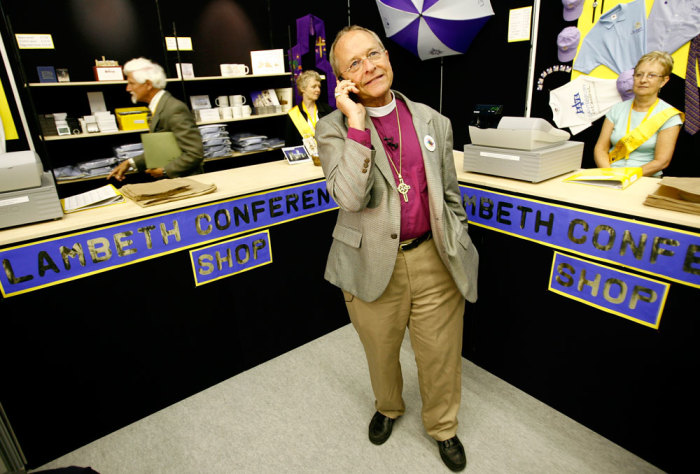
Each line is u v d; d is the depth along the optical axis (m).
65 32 3.79
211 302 1.92
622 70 2.88
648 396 1.40
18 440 1.56
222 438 1.73
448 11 3.50
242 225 1.91
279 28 5.03
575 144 1.72
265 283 2.08
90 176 3.79
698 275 1.18
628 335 1.40
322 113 3.65
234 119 4.56
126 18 4.07
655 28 2.66
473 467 1.53
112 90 4.12
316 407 1.88
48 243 1.45
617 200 1.37
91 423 1.71
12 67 3.49
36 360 1.52
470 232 1.85
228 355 2.05
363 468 1.56
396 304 1.34
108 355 1.69
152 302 1.75
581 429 1.66
